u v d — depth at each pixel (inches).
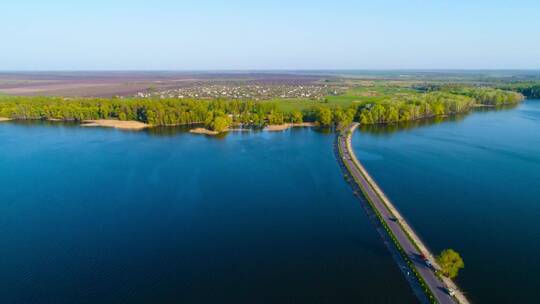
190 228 3924.7
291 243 3619.6
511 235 3698.3
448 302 2650.1
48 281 3053.6
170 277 3105.3
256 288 2957.7
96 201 4586.6
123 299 2844.5
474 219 4037.9
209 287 2977.4
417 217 4082.2
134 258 3373.5
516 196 4662.9
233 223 4037.9
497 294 2810.0
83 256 3400.6
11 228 3890.3
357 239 3666.3
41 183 5177.2
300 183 5236.2
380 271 3120.1
